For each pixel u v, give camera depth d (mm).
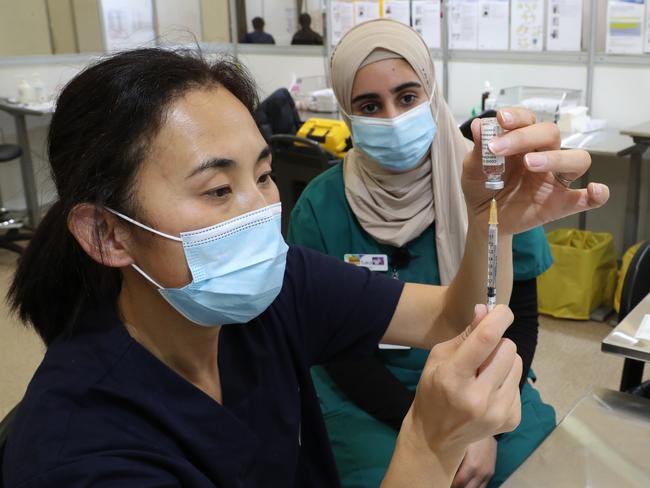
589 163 854
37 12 4867
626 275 1505
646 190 3451
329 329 1122
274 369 1030
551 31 3641
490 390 695
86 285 882
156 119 767
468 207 969
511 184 922
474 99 4078
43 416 767
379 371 1473
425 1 4055
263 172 869
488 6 3824
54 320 917
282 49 5078
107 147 774
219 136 787
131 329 895
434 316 1099
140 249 823
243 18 5406
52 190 845
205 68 834
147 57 807
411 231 1497
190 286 832
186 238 806
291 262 1115
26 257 887
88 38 5074
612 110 3547
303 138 2818
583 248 3178
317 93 4492
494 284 875
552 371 2719
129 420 815
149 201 791
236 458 910
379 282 1140
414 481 751
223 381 978
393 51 1470
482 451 1313
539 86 3781
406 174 1523
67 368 826
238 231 827
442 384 700
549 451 987
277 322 1054
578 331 3039
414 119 1485
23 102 4344
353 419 1455
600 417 1067
